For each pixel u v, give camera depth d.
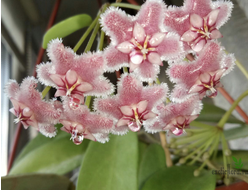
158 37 0.07
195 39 0.07
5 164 0.15
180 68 0.07
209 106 0.12
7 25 0.15
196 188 0.09
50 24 0.13
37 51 0.17
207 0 0.07
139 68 0.07
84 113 0.07
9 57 0.16
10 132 0.16
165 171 0.09
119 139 0.09
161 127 0.08
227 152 0.09
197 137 0.10
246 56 0.13
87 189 0.08
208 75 0.07
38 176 0.09
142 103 0.07
